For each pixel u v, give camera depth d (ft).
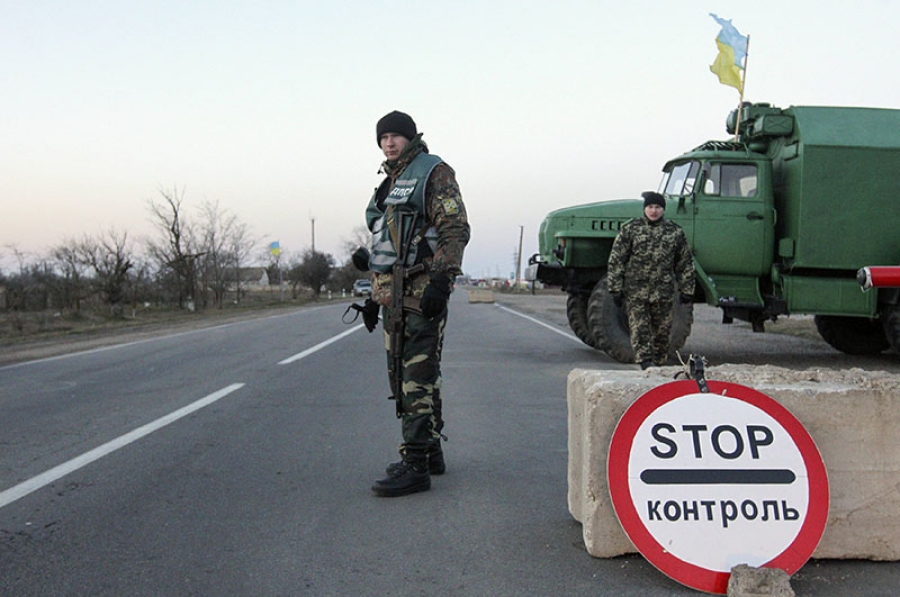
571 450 11.60
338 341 44.96
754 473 9.45
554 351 37.81
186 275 124.67
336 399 23.30
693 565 9.16
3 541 11.09
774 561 9.16
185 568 9.98
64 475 14.74
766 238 32.01
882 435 9.71
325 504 12.66
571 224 33.88
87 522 11.90
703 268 32.27
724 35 39.11
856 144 30.45
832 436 9.70
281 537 11.11
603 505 9.97
